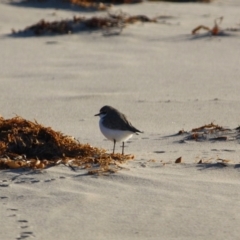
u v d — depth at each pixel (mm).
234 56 20781
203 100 15250
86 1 30297
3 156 9820
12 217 7629
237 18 27797
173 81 17375
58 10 29297
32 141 10242
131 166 9680
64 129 12898
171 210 7867
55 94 15930
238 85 16828
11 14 28047
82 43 23078
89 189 8570
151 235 7156
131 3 31078
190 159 10258
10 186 8680
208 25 26156
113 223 7469
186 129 12820
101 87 16703
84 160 9734
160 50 21750
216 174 9352
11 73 18344
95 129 12898
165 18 27750
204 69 18859
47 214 7723
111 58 20453
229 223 7480
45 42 23156
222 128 12172
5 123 10617
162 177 9125
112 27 25078
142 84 17031
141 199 8227
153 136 12195
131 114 14148
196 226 7395
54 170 9305
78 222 7492
